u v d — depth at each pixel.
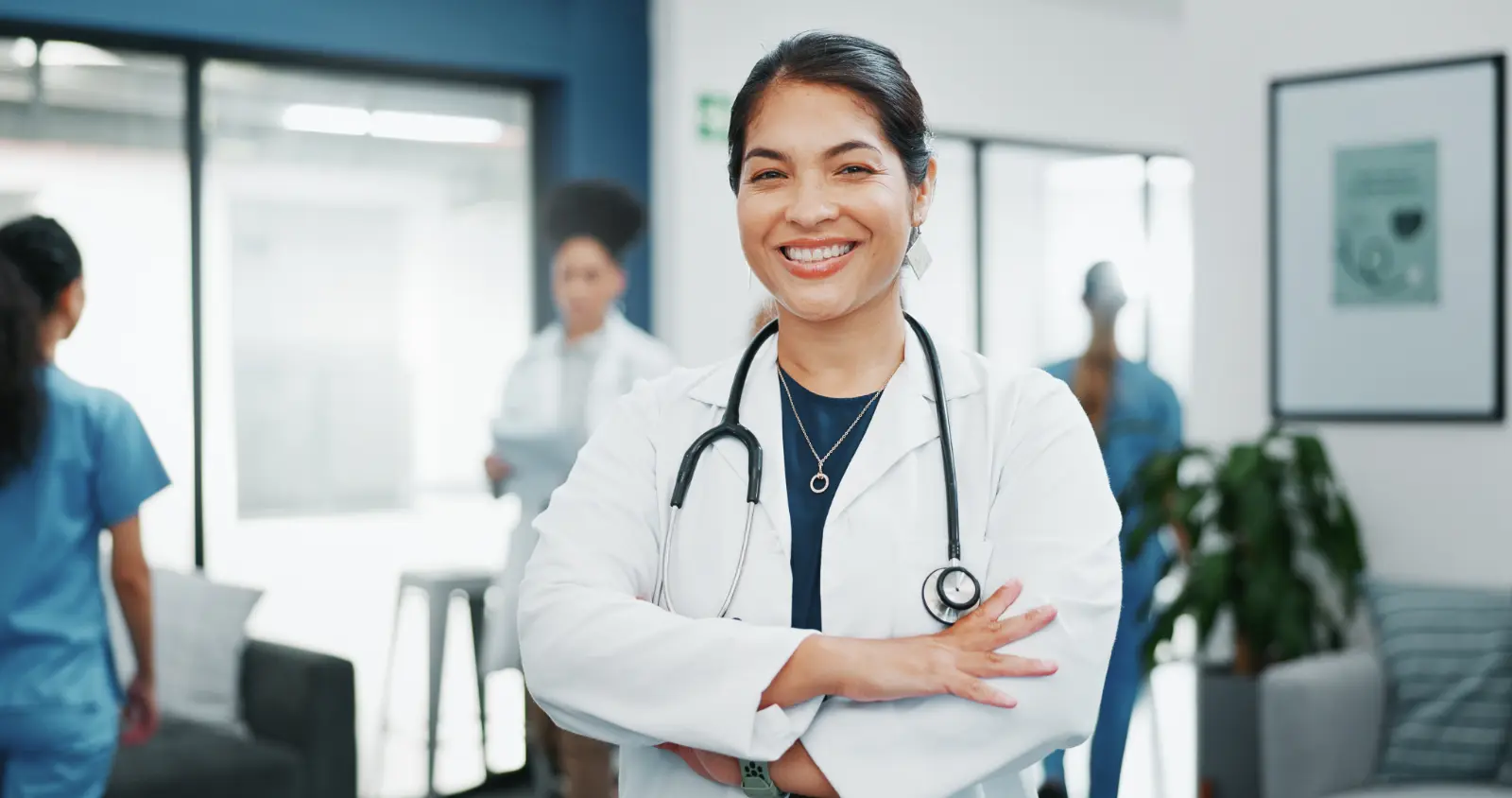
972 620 1.05
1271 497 3.10
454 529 4.25
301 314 4.00
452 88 4.27
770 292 1.11
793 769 1.05
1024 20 5.30
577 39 4.36
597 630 1.07
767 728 1.03
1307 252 3.27
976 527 1.11
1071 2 5.43
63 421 1.91
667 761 1.13
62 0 3.53
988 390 1.15
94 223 3.69
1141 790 3.82
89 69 3.68
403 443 4.17
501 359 4.35
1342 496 3.10
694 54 4.39
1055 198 5.57
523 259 4.40
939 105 5.06
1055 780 3.68
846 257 1.06
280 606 3.97
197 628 3.30
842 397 1.15
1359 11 3.18
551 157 4.41
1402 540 3.15
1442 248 3.07
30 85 3.60
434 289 4.23
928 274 5.18
